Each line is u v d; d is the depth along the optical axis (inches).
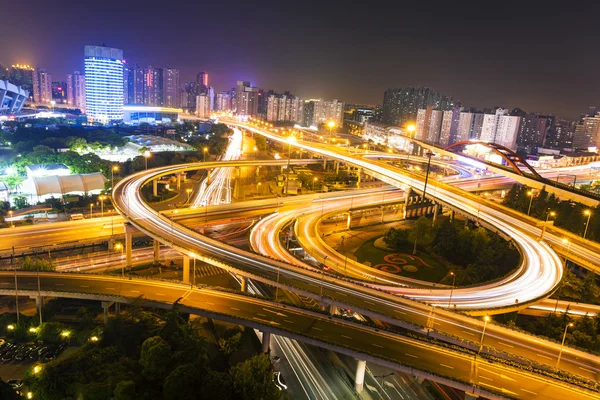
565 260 6525.6
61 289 4453.7
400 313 4269.2
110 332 4015.8
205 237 5797.2
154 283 4726.9
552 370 3479.3
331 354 4311.0
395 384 3939.5
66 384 3223.4
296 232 7042.3
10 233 6560.0
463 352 3624.5
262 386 3245.6
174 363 3442.4
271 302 4372.5
